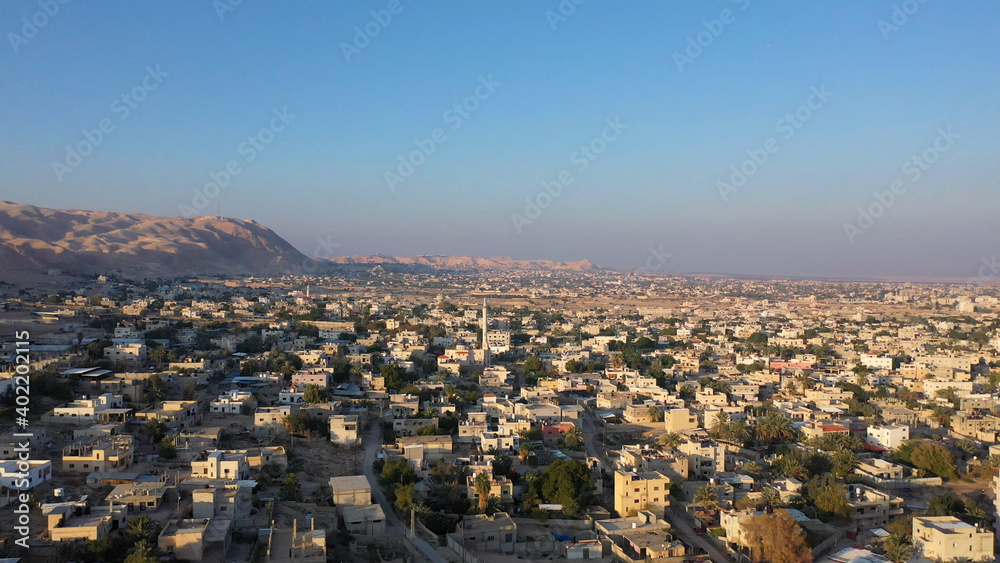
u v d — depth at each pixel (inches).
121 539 5088.6
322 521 6087.6
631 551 5871.1
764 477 7755.9
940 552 5551.2
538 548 6008.9
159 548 5017.2
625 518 6579.7
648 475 6919.3
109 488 6284.5
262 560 5128.0
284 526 5821.9
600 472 7573.8
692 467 7864.2
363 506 6274.6
